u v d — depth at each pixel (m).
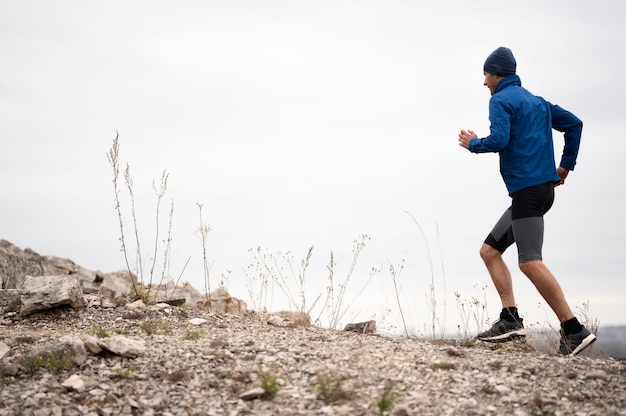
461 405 4.73
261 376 5.22
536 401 4.79
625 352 6.33
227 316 8.12
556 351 6.43
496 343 6.72
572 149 6.66
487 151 6.36
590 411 4.68
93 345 5.71
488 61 6.70
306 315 7.92
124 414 4.83
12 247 12.74
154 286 9.89
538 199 6.31
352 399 4.83
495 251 6.81
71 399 5.00
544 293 6.25
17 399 4.95
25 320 7.74
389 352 5.94
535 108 6.45
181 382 5.23
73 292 7.92
